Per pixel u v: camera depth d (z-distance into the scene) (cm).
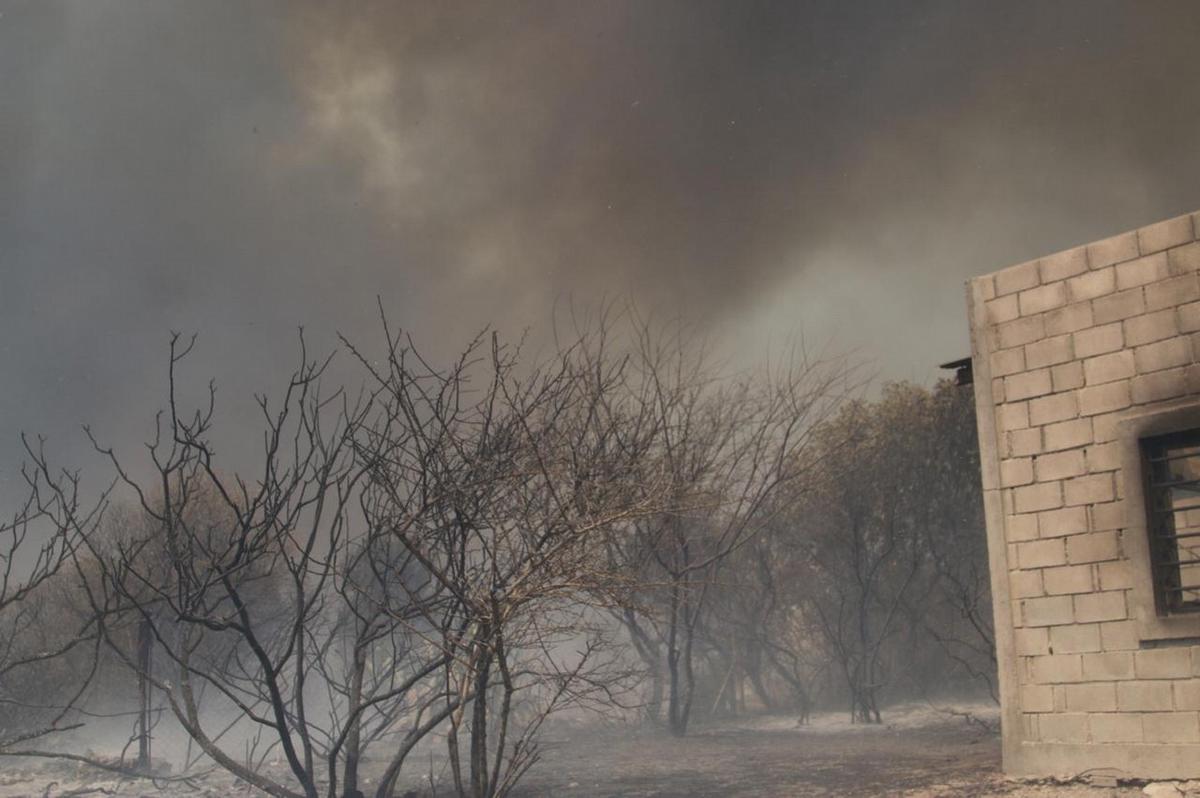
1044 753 787
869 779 889
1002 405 853
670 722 1424
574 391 1048
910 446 1678
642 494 1014
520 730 1420
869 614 1656
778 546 1680
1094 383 801
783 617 1677
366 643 823
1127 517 765
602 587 754
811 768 998
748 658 1672
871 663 1495
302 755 1230
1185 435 749
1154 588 745
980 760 956
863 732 1356
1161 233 778
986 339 871
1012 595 825
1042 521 814
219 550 1170
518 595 707
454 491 768
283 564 1240
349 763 825
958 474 1667
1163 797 678
